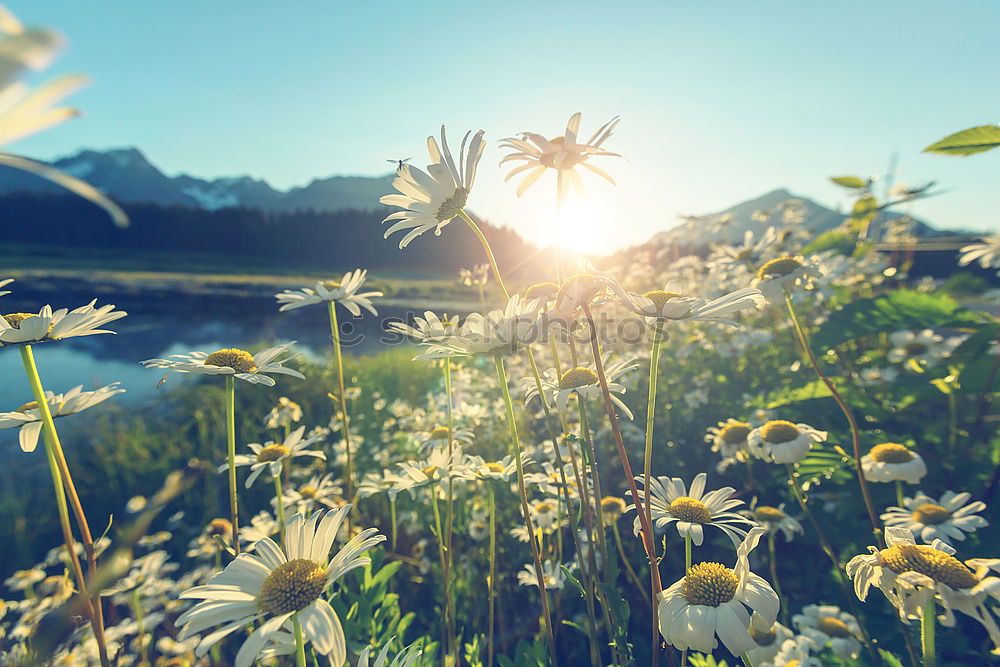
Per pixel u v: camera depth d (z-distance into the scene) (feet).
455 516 9.78
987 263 10.44
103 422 18.39
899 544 4.73
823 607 7.84
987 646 6.56
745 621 3.88
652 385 4.38
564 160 4.89
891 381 12.41
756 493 10.76
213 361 5.76
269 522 9.55
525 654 6.46
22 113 0.97
